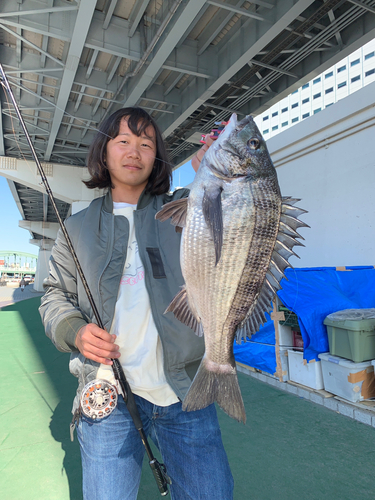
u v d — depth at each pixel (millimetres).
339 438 2840
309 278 4234
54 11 6848
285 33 8195
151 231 1304
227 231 1005
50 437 3008
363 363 3309
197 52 8820
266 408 3469
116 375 1132
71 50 7805
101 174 1406
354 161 6000
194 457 1105
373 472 2377
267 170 1044
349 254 6016
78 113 11945
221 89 10312
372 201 5676
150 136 1320
